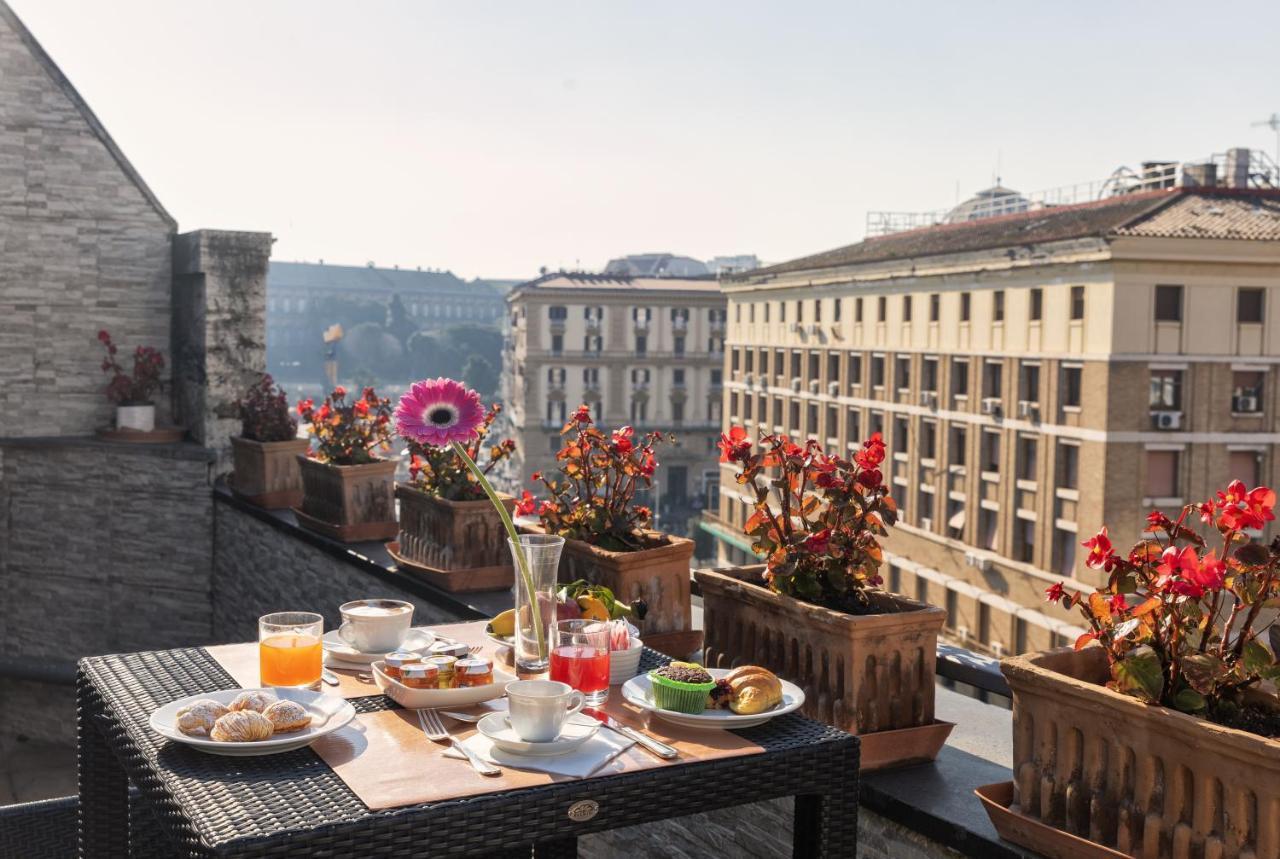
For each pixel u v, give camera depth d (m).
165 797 2.32
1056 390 32.50
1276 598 2.40
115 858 3.21
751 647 3.60
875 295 41.88
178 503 8.92
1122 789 2.49
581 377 85.31
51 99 9.61
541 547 2.98
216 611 8.79
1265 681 2.50
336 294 177.50
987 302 35.50
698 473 86.81
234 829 2.11
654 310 85.50
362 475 6.73
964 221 47.12
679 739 2.63
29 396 9.66
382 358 171.50
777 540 3.53
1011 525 34.47
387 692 2.88
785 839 3.38
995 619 35.28
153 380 9.71
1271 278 30.91
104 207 9.83
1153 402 30.95
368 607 3.37
